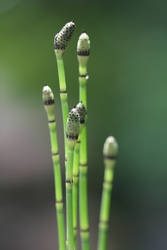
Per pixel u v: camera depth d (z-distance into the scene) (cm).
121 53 188
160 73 172
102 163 189
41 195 179
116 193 174
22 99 221
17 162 199
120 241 152
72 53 200
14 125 220
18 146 208
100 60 192
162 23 184
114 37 194
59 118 208
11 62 211
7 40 209
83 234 46
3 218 162
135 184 168
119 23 196
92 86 191
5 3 206
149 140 164
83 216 46
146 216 160
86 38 47
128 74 181
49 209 169
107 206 43
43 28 208
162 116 164
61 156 195
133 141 168
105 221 43
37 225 158
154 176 163
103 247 44
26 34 209
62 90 47
